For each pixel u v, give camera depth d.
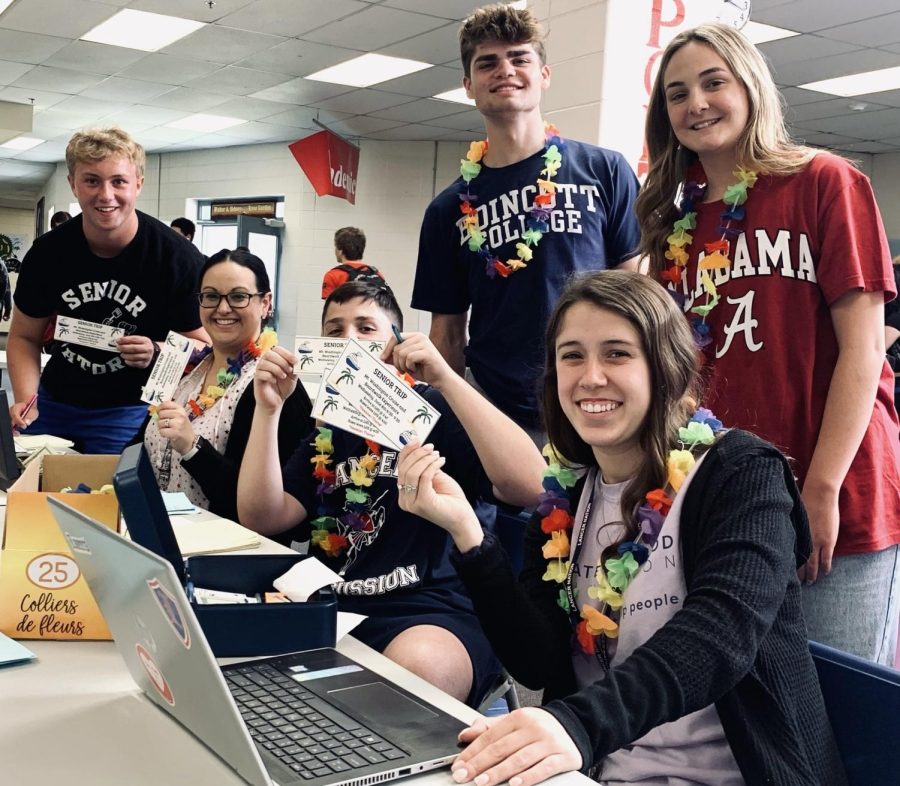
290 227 11.74
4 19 7.13
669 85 2.00
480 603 1.30
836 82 7.40
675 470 1.27
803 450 1.86
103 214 3.16
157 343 3.24
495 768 0.91
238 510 1.95
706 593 1.13
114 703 1.06
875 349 1.80
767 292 1.88
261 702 1.06
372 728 1.00
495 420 1.70
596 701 1.00
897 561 1.86
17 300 3.44
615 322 1.30
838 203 1.81
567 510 1.45
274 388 1.89
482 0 6.01
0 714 1.02
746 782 1.17
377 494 1.83
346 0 6.18
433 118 9.59
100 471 1.71
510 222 2.56
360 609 1.75
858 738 1.20
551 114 3.25
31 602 1.27
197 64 8.06
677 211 2.12
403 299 11.12
